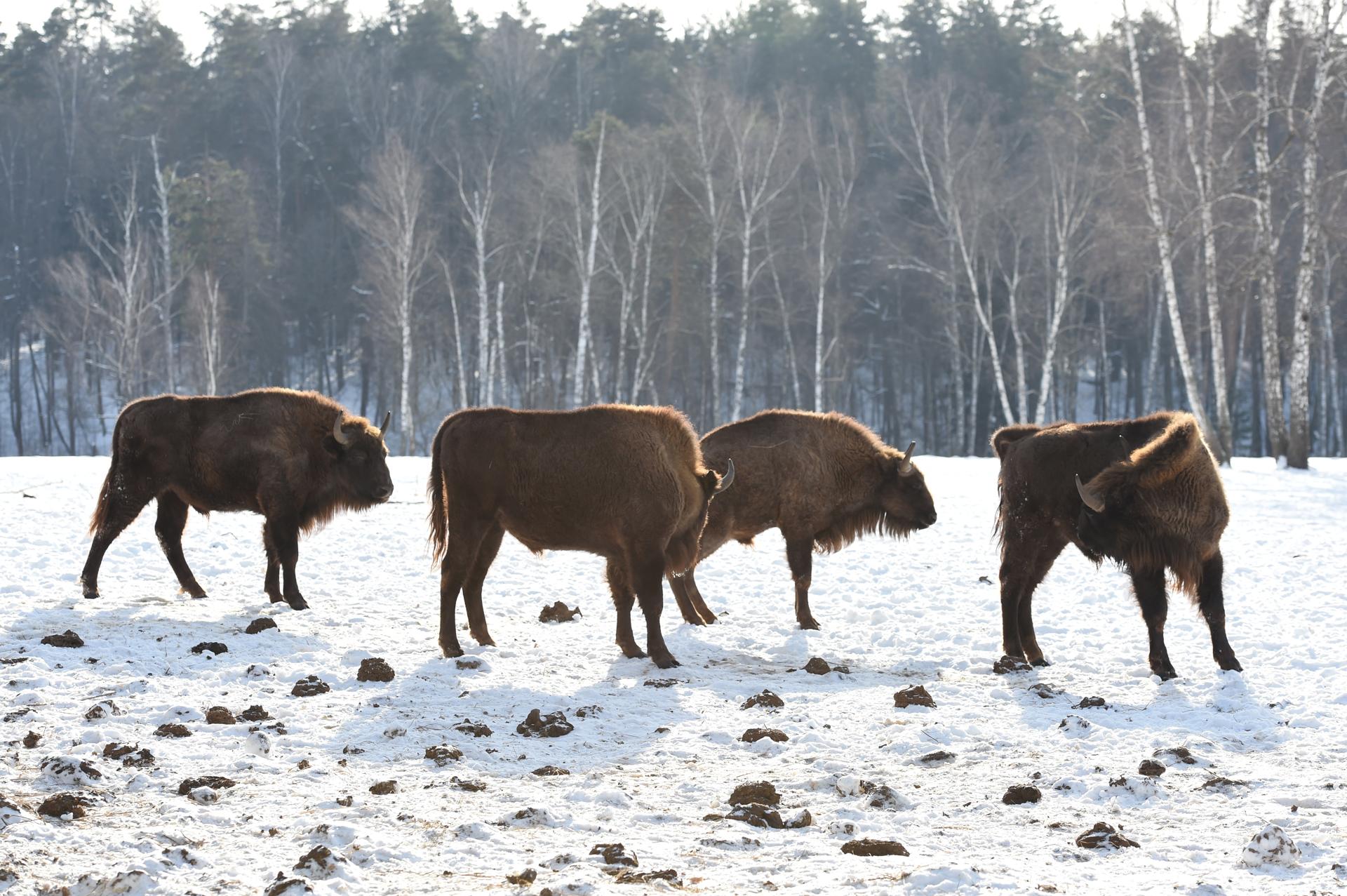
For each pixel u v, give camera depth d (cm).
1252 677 920
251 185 6825
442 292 6044
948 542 1691
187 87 7794
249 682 848
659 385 5847
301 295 6562
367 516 1814
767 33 7925
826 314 5531
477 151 6419
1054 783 643
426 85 7044
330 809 585
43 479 2067
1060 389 6388
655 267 5303
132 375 5231
